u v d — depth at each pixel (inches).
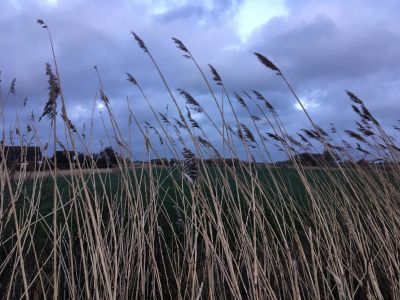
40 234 180.2
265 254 151.6
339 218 206.5
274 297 131.4
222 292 147.6
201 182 166.2
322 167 217.5
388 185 211.6
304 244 189.8
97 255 125.9
